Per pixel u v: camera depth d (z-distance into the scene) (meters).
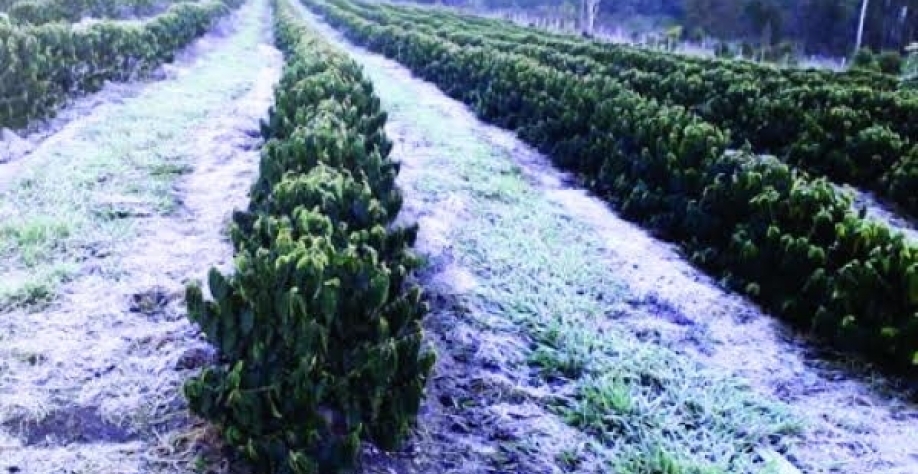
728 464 3.26
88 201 5.63
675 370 3.98
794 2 38.19
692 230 5.71
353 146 5.00
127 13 20.11
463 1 58.47
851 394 3.94
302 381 2.79
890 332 4.03
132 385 3.41
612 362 3.98
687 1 41.09
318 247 3.18
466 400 3.61
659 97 10.62
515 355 4.03
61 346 3.69
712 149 6.24
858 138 7.96
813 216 5.03
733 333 4.52
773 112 8.99
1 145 7.18
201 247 5.02
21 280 4.27
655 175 6.59
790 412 3.66
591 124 8.05
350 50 20.02
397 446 3.08
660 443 3.32
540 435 3.38
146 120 8.46
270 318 2.93
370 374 2.90
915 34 33.06
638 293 4.94
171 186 6.26
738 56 24.16
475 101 11.27
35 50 8.11
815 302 4.55
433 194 6.57
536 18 45.75
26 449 2.98
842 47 34.62
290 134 5.59
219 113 9.34
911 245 4.41
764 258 4.96
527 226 5.98
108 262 4.67
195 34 17.59
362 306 3.12
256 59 15.82
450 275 4.91
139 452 3.01
